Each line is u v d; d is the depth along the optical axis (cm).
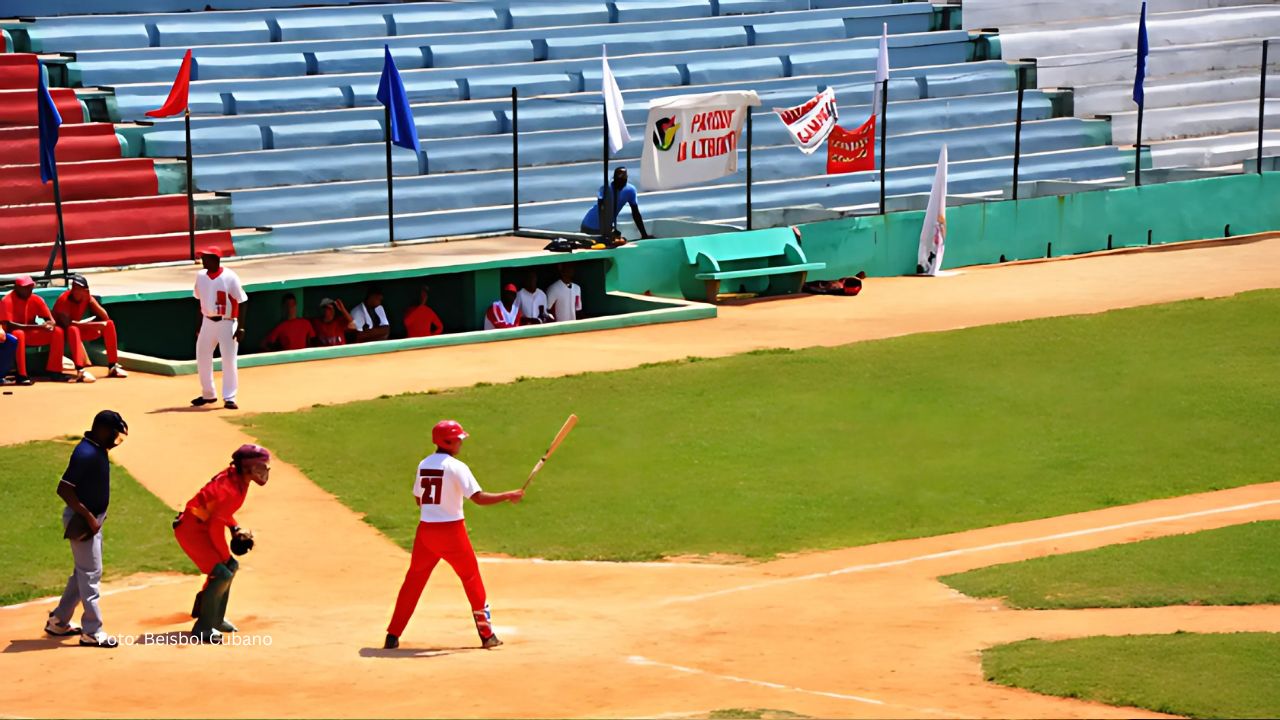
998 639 3831
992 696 3284
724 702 3231
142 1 11669
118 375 7400
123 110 10500
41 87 7975
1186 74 14638
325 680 3538
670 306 9238
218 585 4028
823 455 6200
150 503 5444
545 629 4141
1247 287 9725
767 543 5231
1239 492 5700
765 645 3862
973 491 5772
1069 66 14188
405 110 9606
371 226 10338
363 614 4381
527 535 5331
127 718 3203
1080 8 14862
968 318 8944
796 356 7712
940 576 4644
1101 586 4353
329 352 7881
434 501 3853
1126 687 3284
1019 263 11250
